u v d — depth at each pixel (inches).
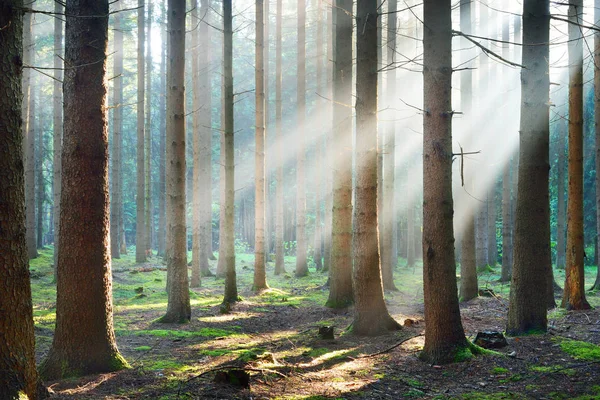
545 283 341.4
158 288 664.4
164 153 1209.4
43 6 935.7
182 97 431.8
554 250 1136.2
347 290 509.0
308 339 365.7
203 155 974.4
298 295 621.6
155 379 252.4
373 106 374.3
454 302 286.8
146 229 1110.4
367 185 377.1
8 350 166.4
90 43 262.2
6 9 167.8
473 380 251.1
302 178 831.1
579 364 264.1
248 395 226.2
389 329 378.9
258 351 302.5
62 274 266.5
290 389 239.6
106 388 236.7
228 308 487.2
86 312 265.0
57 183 679.1
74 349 263.0
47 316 438.9
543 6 324.8
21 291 171.2
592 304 486.6
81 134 263.6
